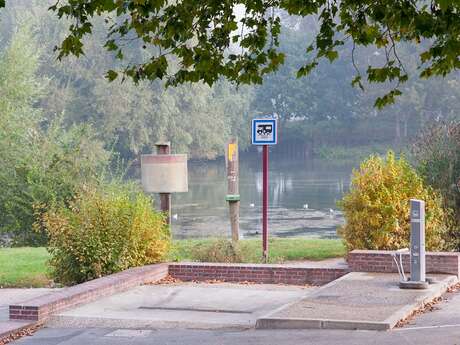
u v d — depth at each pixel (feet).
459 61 42.57
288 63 462.19
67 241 66.69
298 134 457.68
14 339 48.91
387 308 49.83
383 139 433.07
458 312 50.37
